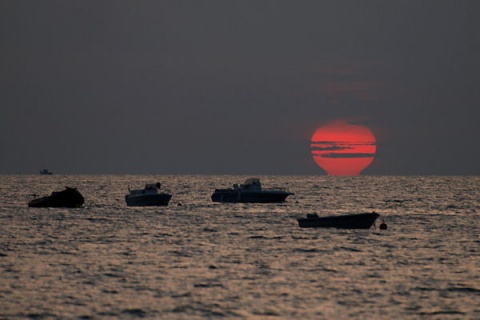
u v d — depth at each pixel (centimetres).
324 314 18688
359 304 19712
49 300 19875
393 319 18312
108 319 18150
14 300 19862
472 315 18738
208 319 18200
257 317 18388
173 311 18888
